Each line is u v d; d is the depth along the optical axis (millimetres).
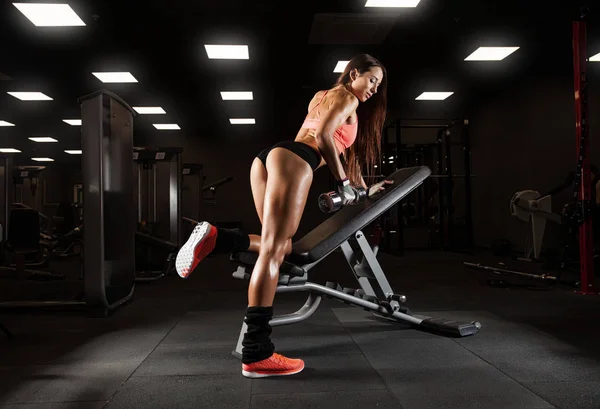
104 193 2588
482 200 7125
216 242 1621
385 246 6777
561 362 1688
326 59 5340
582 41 3258
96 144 2553
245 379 1538
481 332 2143
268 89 6445
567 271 4223
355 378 1534
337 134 1755
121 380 1542
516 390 1410
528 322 2342
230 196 8992
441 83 6254
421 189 7887
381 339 2037
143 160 5121
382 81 1986
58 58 5184
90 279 2545
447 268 4773
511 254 5965
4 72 5590
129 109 3031
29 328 2344
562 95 5059
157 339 2102
